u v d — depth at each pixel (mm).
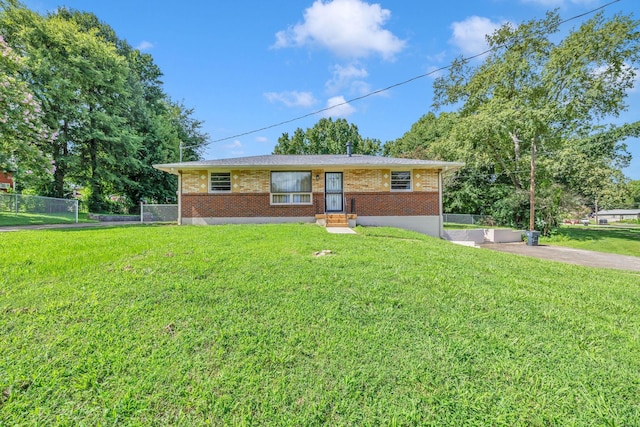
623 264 9961
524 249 14211
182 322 3062
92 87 21953
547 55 20438
